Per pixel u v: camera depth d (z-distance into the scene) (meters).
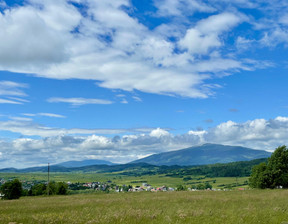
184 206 21.94
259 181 62.72
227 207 20.92
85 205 26.02
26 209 23.17
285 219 12.32
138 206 22.94
